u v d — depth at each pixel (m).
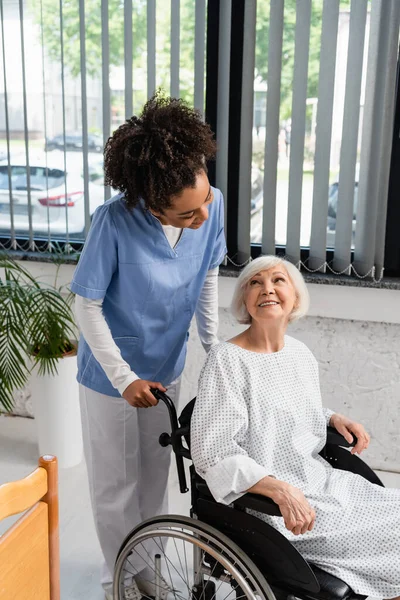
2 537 1.07
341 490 1.63
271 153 2.37
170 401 1.58
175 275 1.65
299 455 1.61
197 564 1.67
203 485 1.54
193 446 1.54
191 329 2.65
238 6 2.28
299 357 1.70
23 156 2.60
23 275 2.72
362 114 2.28
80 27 2.39
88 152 2.53
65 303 2.44
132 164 1.40
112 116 2.48
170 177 1.37
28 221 2.67
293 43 2.27
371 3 2.18
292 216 2.41
